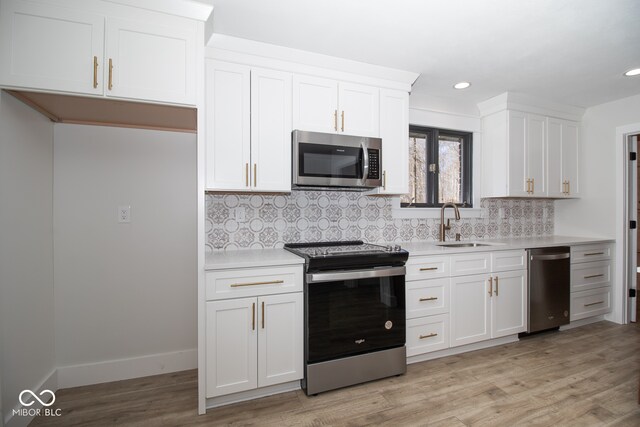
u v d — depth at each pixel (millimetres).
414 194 3139
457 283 2512
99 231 2117
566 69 2510
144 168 2221
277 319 1929
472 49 2195
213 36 1999
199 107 1769
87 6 1559
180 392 2006
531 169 3201
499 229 3484
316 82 2301
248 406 1855
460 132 3322
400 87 2570
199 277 1778
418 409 1828
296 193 2586
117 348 2166
